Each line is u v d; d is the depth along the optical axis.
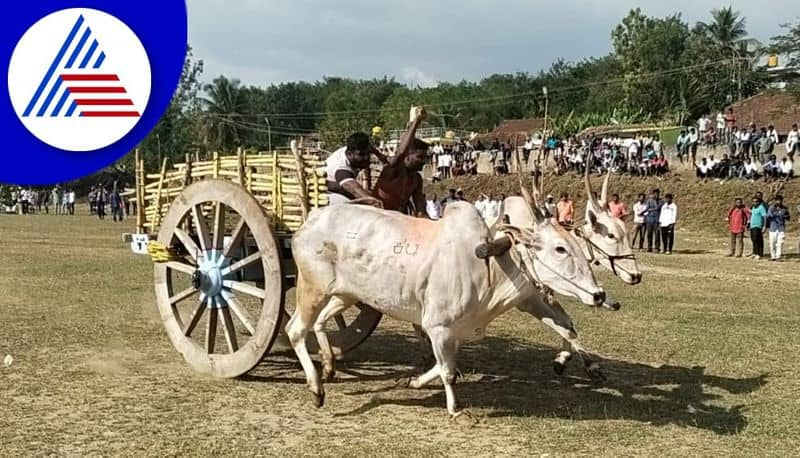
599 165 37.22
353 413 7.53
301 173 8.36
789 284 17.91
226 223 9.52
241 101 89.81
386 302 7.45
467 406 7.84
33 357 9.50
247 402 7.82
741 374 9.30
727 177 34.25
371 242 7.47
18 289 14.89
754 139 34.31
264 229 8.21
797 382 8.95
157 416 7.33
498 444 6.71
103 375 8.74
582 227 9.31
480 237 7.20
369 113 81.75
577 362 9.80
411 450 6.50
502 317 12.70
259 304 13.44
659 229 26.48
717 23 69.69
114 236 28.98
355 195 8.47
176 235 9.05
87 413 7.39
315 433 6.92
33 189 51.53
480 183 38.91
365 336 9.33
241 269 8.98
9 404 7.63
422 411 7.61
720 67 64.56
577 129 47.44
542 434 6.97
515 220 8.56
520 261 7.36
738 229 25.06
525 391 8.46
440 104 85.38
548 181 36.66
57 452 6.36
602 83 76.69
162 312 9.22
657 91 66.69
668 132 41.94
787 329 12.05
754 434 7.09
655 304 14.45
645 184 34.75
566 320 8.66
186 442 6.62
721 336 11.45
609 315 13.16
